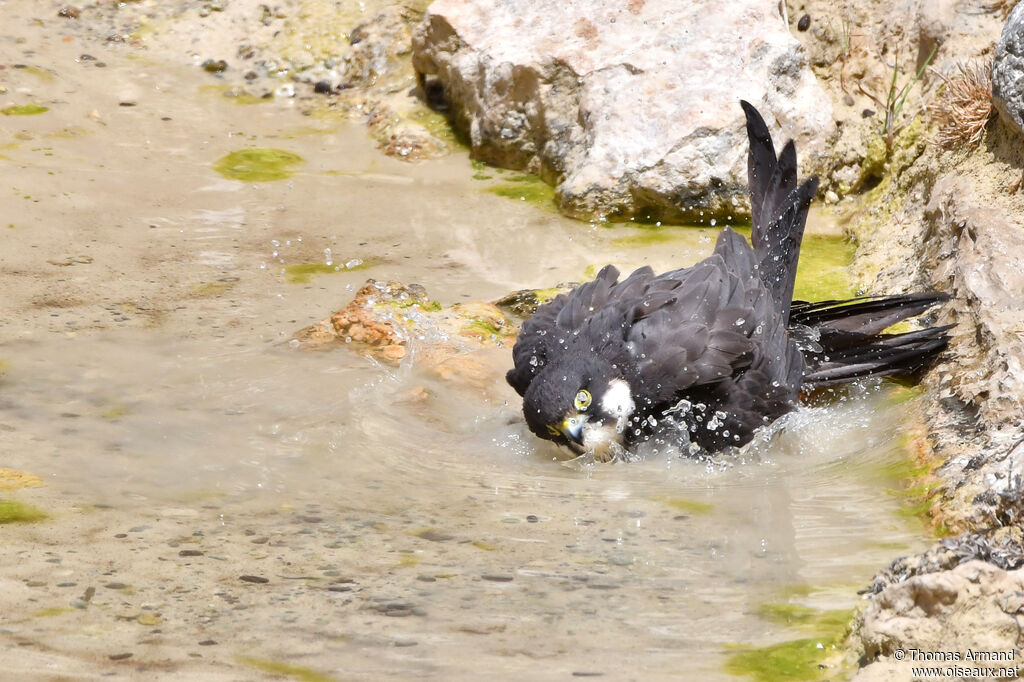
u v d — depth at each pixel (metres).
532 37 15.86
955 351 10.30
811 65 16.00
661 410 9.72
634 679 6.02
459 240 13.84
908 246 12.87
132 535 7.66
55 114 16.64
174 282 12.43
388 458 9.34
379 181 15.49
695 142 14.41
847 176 15.00
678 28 15.26
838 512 8.41
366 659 6.17
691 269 10.69
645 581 7.26
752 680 6.05
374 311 11.75
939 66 14.93
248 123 17.08
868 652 6.15
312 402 10.20
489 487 8.93
